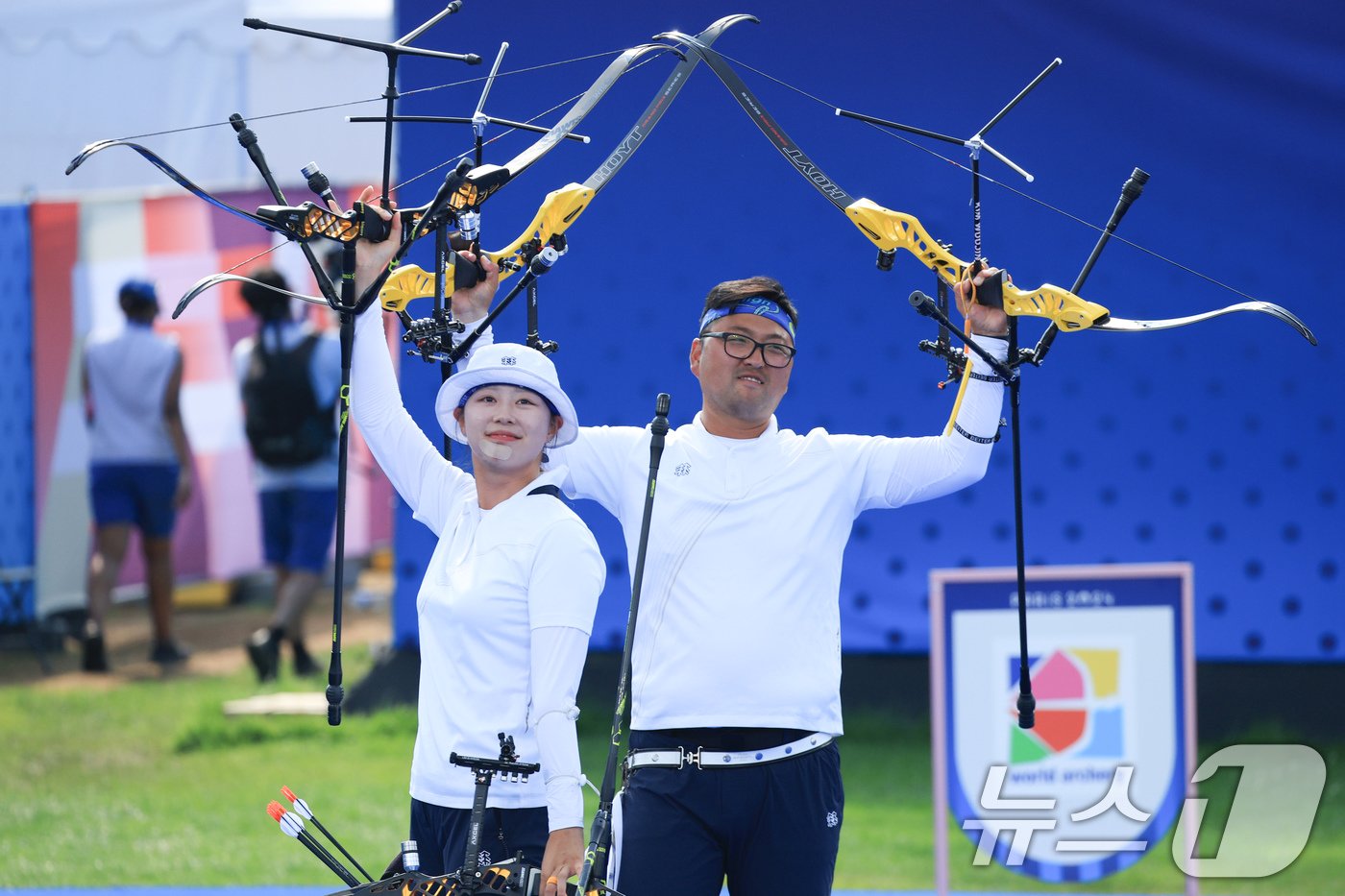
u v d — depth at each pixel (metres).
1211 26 30.33
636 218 31.45
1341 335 30.89
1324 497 31.17
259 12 37.53
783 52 30.78
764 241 31.36
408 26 30.78
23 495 38.72
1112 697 19.92
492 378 13.19
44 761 30.34
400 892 12.16
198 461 38.47
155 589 37.38
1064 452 31.39
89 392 36.78
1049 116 30.62
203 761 30.33
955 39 30.53
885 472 14.54
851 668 31.80
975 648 20.02
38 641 38.41
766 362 14.08
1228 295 30.91
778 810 13.70
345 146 37.09
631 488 14.48
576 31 30.73
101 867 24.36
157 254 38.03
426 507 14.19
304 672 35.91
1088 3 30.28
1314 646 31.20
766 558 13.91
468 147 30.86
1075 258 30.75
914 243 14.59
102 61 37.91
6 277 38.31
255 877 23.98
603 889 12.26
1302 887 23.75
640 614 14.20
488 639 12.92
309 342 35.28
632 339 31.61
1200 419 31.19
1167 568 19.88
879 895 23.16
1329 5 30.27
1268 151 30.56
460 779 12.96
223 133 37.56
